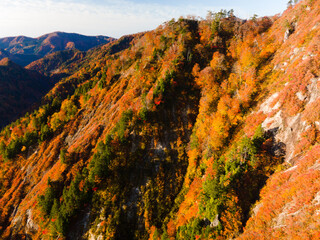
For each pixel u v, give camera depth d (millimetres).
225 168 45250
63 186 72500
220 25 119438
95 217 58938
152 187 64312
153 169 68125
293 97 44438
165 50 110000
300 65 48906
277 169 37781
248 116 58562
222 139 59062
